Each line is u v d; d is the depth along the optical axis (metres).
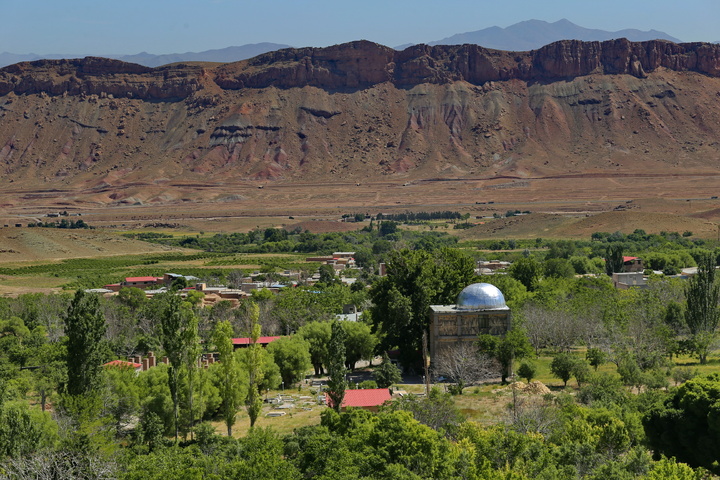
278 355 126.44
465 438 75.88
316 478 66.25
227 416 97.31
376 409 96.81
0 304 186.75
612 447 76.12
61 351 133.50
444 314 131.12
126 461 74.88
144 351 151.12
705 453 73.75
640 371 108.56
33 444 76.06
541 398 98.81
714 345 136.38
